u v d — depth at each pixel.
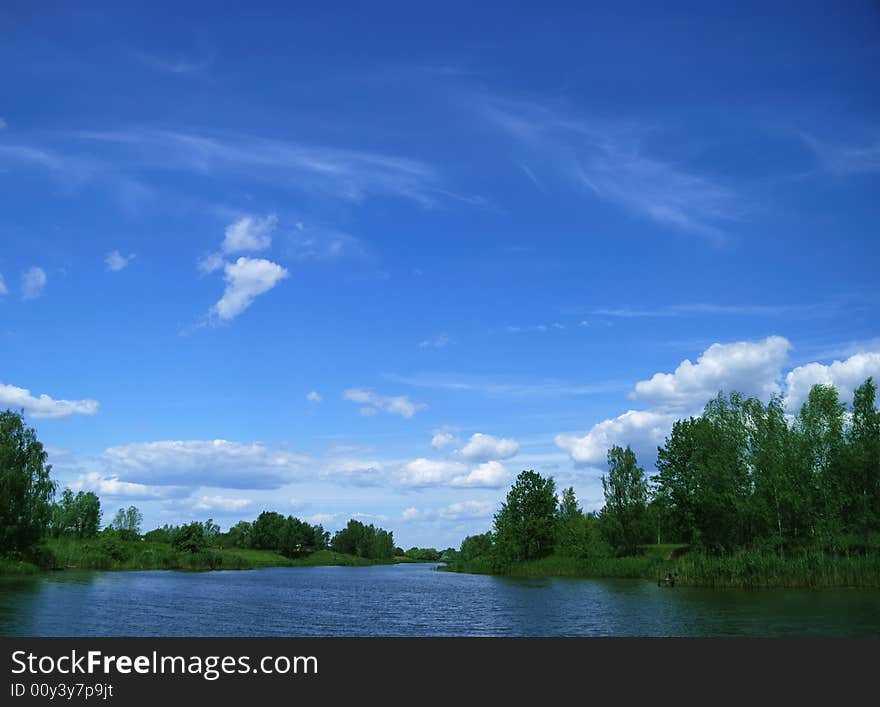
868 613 49.88
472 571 165.38
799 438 87.31
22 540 106.56
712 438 93.44
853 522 81.31
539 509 145.12
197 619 52.69
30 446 109.88
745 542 90.06
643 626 46.66
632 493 123.62
